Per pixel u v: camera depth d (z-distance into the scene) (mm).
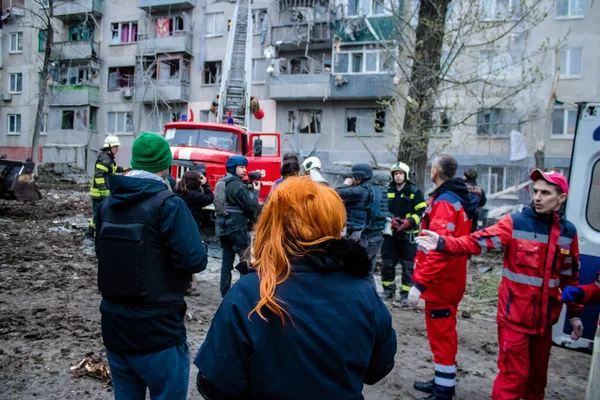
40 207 14539
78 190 24531
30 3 34625
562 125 21141
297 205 1441
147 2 31516
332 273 1431
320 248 1411
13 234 9453
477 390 3855
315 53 28172
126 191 2174
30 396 3195
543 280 2887
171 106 31891
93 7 32812
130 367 2211
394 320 5766
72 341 4254
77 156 32875
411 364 4328
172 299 2207
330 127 27016
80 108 33156
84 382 3459
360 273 1468
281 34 27391
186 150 9930
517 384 2900
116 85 33406
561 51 21047
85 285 6277
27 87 35500
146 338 2127
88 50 32781
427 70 10016
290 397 1305
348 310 1388
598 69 20547
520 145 20859
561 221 2990
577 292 2820
